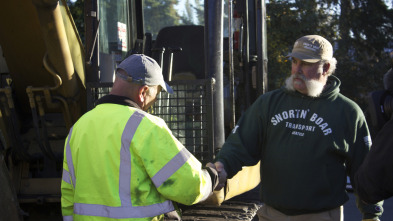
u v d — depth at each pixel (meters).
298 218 2.95
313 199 2.89
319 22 16.05
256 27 5.45
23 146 4.61
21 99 4.75
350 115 2.88
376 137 2.36
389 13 16.36
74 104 4.43
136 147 2.35
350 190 7.83
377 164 2.29
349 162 2.92
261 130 3.04
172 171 2.36
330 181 2.89
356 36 16.44
